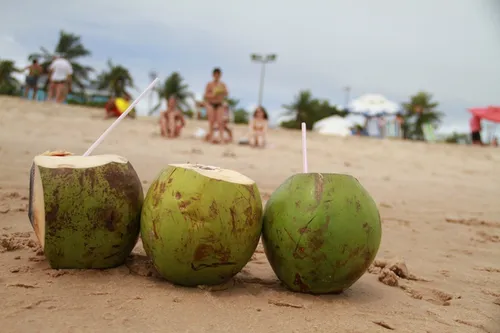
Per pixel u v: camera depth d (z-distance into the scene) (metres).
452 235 1.14
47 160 0.64
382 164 2.51
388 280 0.72
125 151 1.98
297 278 0.62
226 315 0.53
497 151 3.41
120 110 3.28
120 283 0.61
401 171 2.34
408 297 0.67
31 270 0.64
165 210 0.59
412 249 0.98
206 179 0.59
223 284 0.64
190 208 0.58
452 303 0.65
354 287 0.70
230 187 0.60
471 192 1.89
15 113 2.85
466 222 1.30
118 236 0.65
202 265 0.60
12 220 0.89
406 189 1.81
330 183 0.62
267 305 0.58
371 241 0.62
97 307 0.52
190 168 0.61
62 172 0.62
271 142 2.98
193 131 3.21
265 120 2.73
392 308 0.61
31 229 0.84
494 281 0.78
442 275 0.80
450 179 2.23
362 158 2.65
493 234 1.17
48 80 4.06
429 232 1.16
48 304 0.52
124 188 0.65
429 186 1.95
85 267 0.65
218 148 2.44
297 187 0.63
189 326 0.50
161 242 0.59
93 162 0.65
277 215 0.63
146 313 0.52
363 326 0.54
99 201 0.63
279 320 0.53
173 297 0.58
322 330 0.51
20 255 0.70
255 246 0.64
